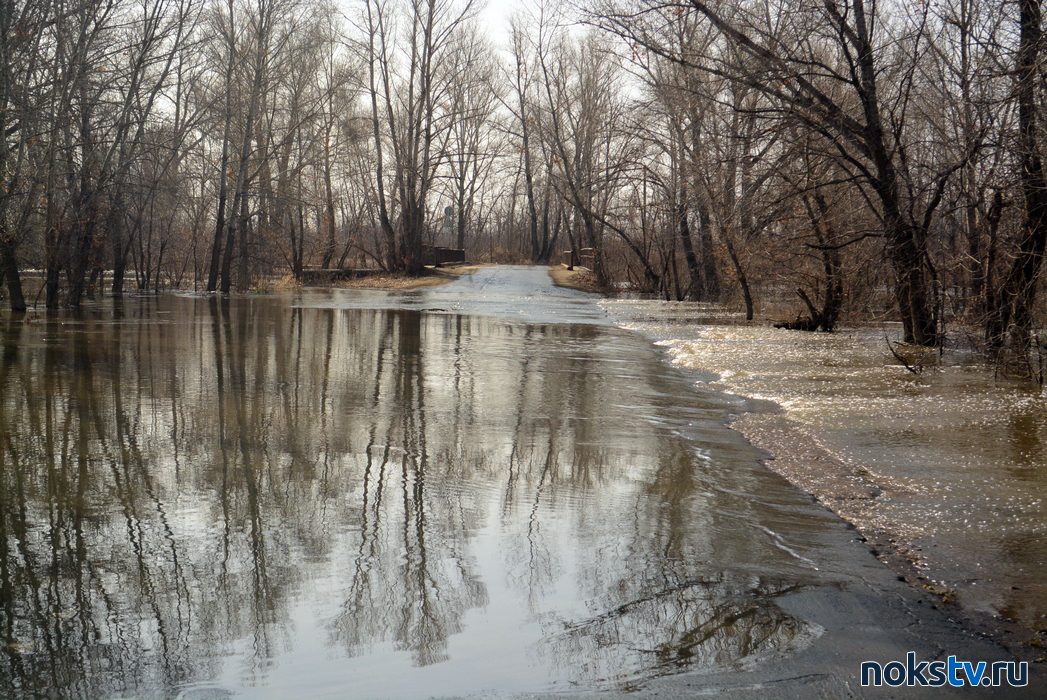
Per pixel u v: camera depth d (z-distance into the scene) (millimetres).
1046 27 13773
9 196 22391
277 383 12023
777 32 17766
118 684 3881
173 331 19203
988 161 15867
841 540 5875
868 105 17188
